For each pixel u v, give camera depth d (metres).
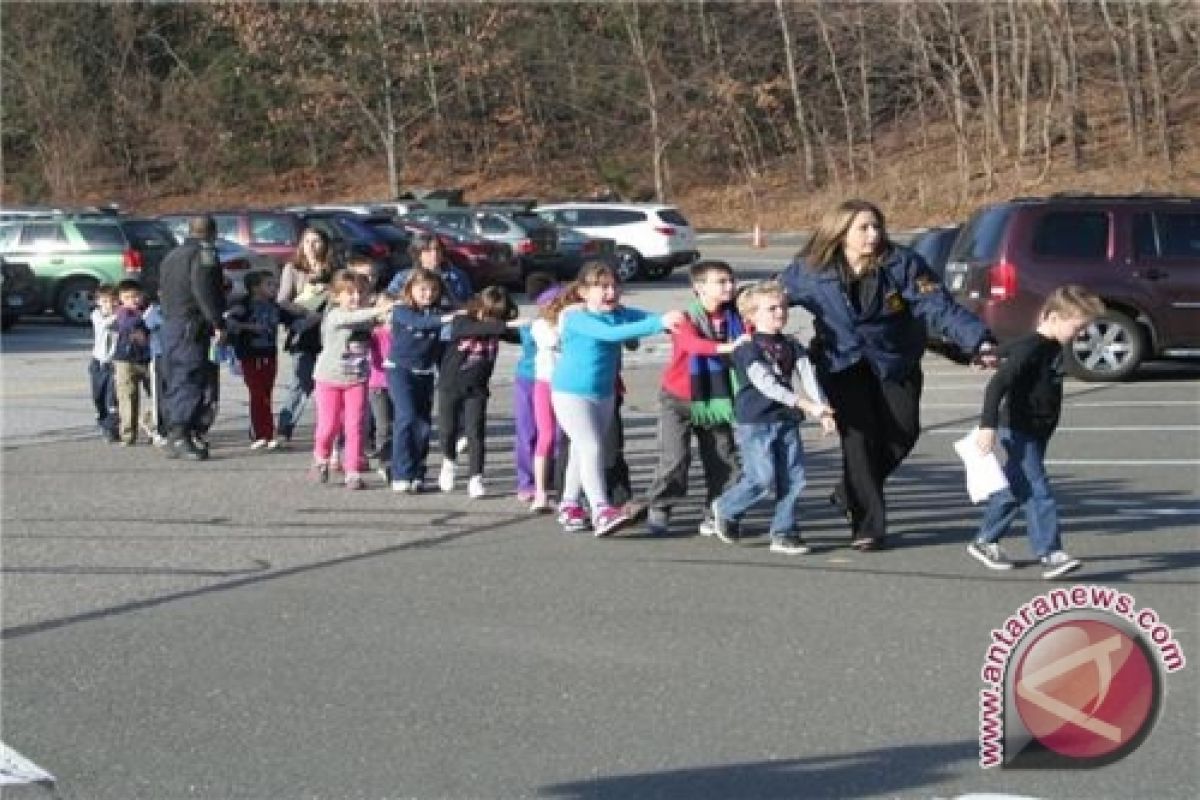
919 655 8.75
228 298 17.78
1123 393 20.59
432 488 14.66
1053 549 10.44
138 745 7.54
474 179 67.06
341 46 64.81
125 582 10.89
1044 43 58.75
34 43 68.94
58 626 9.73
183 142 70.00
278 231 36.28
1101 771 7.04
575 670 8.60
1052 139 57.31
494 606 10.05
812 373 11.34
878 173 60.78
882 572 10.80
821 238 11.22
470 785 6.96
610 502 12.50
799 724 7.66
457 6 64.94
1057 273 21.59
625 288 42.97
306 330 17.06
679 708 7.93
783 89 64.25
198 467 16.09
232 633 9.50
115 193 69.00
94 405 19.81
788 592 10.26
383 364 14.86
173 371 16.58
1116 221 21.72
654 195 65.44
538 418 13.16
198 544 12.16
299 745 7.50
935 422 18.27
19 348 29.17
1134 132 54.56
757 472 11.38
